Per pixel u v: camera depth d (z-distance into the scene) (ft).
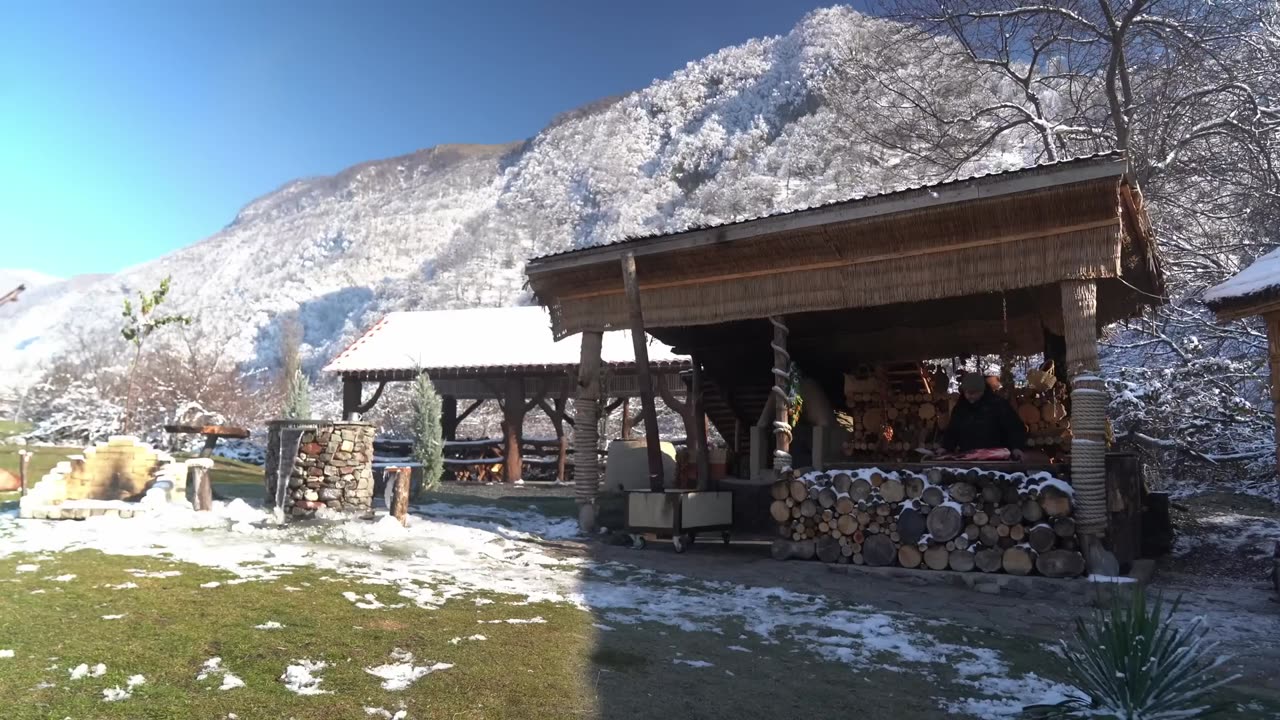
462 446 86.48
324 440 35.65
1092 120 65.98
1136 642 13.97
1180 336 58.85
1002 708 15.30
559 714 13.51
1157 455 53.72
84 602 17.93
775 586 25.95
